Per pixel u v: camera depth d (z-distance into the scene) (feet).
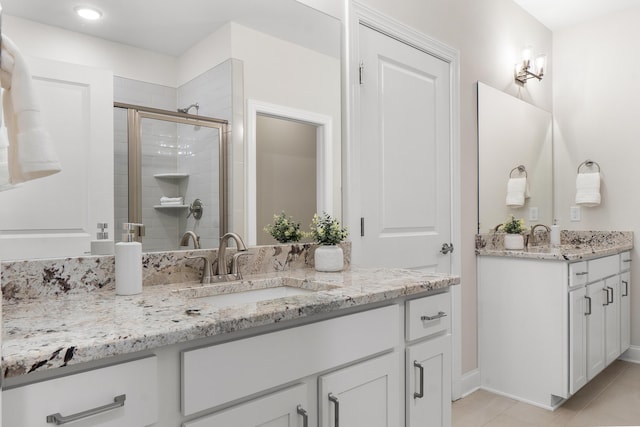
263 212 5.24
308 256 5.68
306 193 5.72
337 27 6.13
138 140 4.25
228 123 4.95
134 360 2.56
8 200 3.47
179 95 4.56
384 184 6.78
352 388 3.80
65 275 3.73
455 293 8.00
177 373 2.77
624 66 10.40
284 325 3.36
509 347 8.20
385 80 6.85
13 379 2.18
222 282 4.49
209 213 4.75
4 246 3.43
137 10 4.29
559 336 7.52
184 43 4.61
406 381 4.41
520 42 10.18
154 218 4.33
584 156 11.01
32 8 3.67
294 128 5.60
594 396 8.13
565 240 11.28
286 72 5.52
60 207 3.74
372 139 6.59
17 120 2.79
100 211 3.97
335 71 6.08
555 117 11.44
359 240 6.31
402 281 4.57
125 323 2.79
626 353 10.25
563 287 7.48
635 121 10.21
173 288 4.10
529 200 10.39
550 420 7.13
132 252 3.78
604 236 10.60
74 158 3.84
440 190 7.86
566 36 11.34
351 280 4.64
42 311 3.14
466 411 7.49
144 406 2.59
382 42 6.81
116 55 4.13
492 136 9.18
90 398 2.39
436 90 7.84
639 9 10.18
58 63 3.79
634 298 10.18
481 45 8.96
